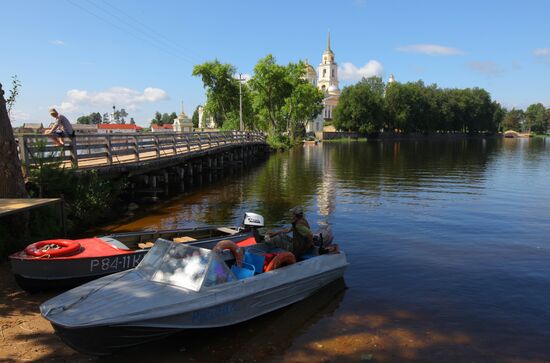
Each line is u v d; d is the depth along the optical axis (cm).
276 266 756
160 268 662
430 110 12050
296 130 9719
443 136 13738
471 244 1225
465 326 718
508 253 1140
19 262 735
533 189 2334
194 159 2800
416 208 1767
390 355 621
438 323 728
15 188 1036
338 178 2856
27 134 1222
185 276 641
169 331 596
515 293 865
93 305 570
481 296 849
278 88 7662
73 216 1293
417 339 671
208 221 1510
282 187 2422
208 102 7712
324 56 15275
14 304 731
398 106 11538
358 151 6344
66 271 761
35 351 591
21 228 966
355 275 964
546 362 609
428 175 3034
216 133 3319
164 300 592
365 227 1428
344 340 665
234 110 7806
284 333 683
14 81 1455
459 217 1588
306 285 813
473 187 2414
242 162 4091
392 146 8119
